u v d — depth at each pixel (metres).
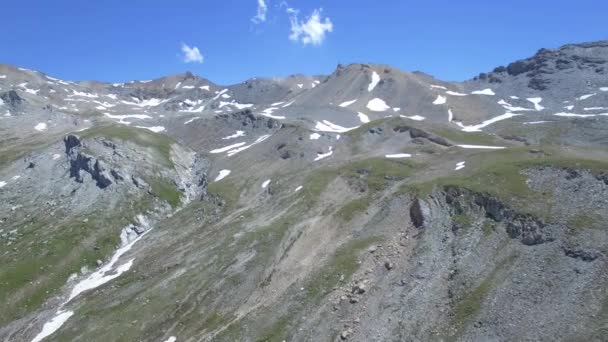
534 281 63.28
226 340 72.88
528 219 71.88
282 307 75.81
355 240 85.94
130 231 130.62
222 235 105.31
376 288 72.62
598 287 59.03
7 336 93.94
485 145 129.75
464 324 61.59
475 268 68.94
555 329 56.59
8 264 115.50
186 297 86.94
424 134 140.12
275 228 97.94
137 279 100.75
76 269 115.25
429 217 81.44
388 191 98.44
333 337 67.88
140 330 82.75
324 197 107.81
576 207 71.62
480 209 78.38
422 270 72.19
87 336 84.50
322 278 78.38
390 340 63.88
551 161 84.69
